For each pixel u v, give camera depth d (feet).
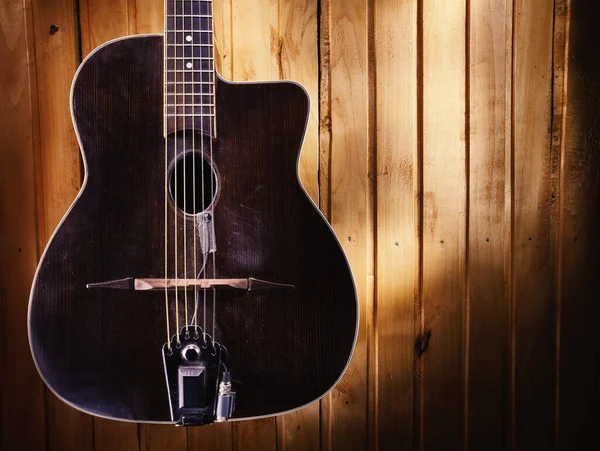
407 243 4.25
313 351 3.57
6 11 4.00
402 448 4.29
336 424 4.24
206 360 3.52
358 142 4.20
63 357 3.50
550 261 4.38
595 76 4.37
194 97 3.56
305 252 3.58
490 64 4.26
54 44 4.03
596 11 4.35
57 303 3.50
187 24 3.55
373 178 4.22
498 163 4.29
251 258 3.57
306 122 3.60
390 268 4.24
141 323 3.52
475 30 4.24
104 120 3.53
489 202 4.30
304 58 4.15
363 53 4.18
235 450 4.18
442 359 4.30
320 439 4.24
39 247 4.07
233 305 3.54
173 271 3.54
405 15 4.19
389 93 4.20
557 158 4.36
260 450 4.20
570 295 4.40
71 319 3.50
